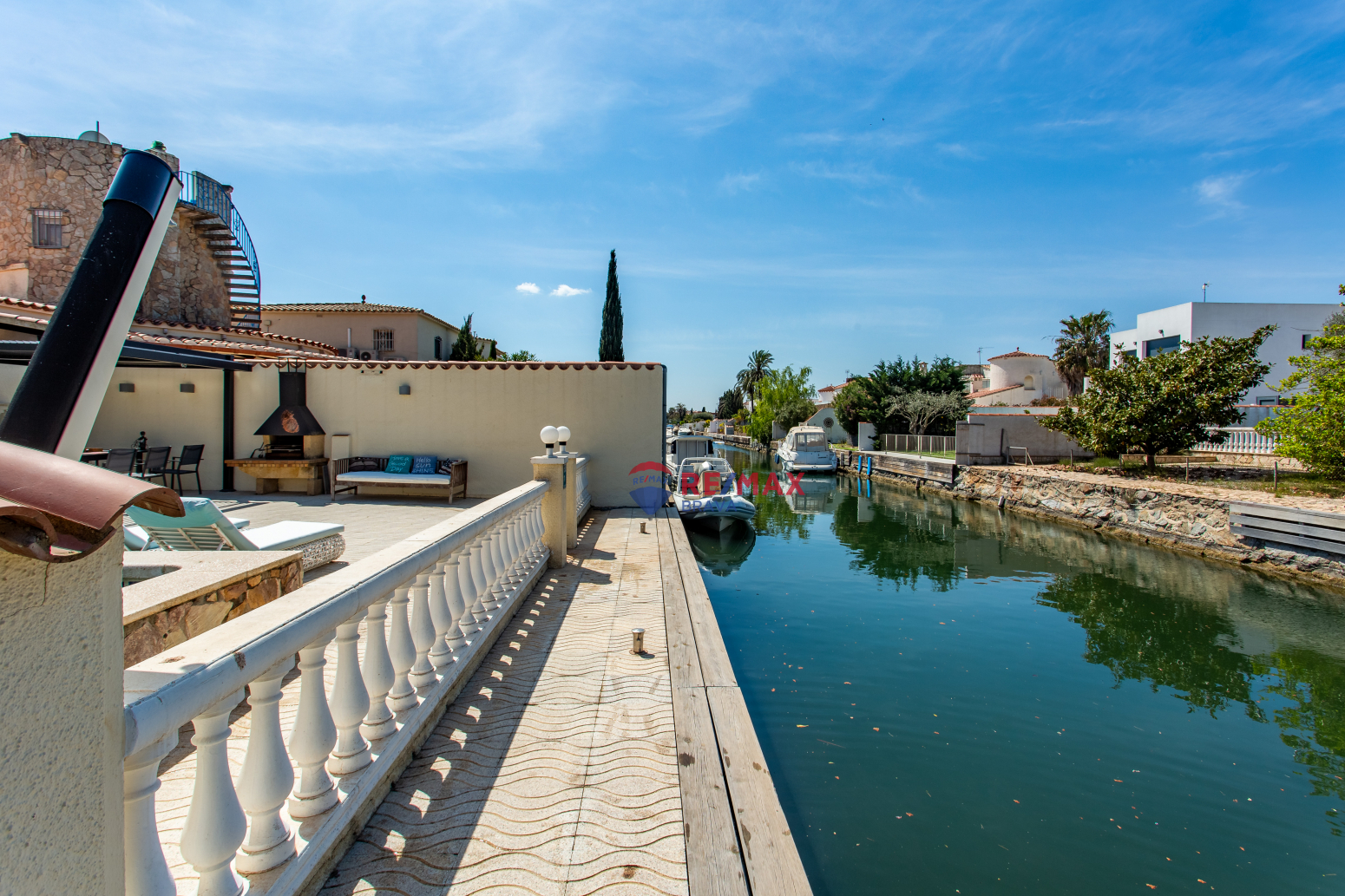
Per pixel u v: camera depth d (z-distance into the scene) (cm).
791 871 238
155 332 1476
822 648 768
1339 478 1321
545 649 463
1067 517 1656
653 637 489
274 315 2783
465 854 237
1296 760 532
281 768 189
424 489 1136
